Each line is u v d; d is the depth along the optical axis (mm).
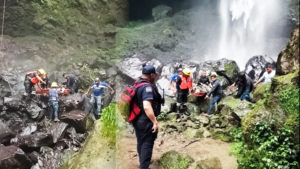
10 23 19469
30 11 20125
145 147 4332
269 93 5918
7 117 9734
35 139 8344
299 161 4695
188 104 9008
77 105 10492
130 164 5797
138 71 15055
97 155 6953
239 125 7066
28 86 10758
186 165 5605
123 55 19609
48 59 17141
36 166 7879
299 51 5719
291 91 5172
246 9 24234
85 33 21734
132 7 26078
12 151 7547
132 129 7504
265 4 23641
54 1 21250
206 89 9430
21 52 16641
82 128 9344
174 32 22641
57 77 14203
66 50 18766
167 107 8461
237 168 5371
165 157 5742
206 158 5820
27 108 9984
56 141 8719
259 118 5328
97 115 11055
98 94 11055
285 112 5105
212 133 7176
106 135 7652
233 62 12828
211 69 12648
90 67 17203
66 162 8023
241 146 5957
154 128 4117
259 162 4973
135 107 4270
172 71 13641
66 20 21484
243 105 7441
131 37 21797
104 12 23469
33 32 20062
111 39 21750
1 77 12789
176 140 6953
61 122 9414
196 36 22703
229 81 11383
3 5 19266
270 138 5012
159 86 12156
